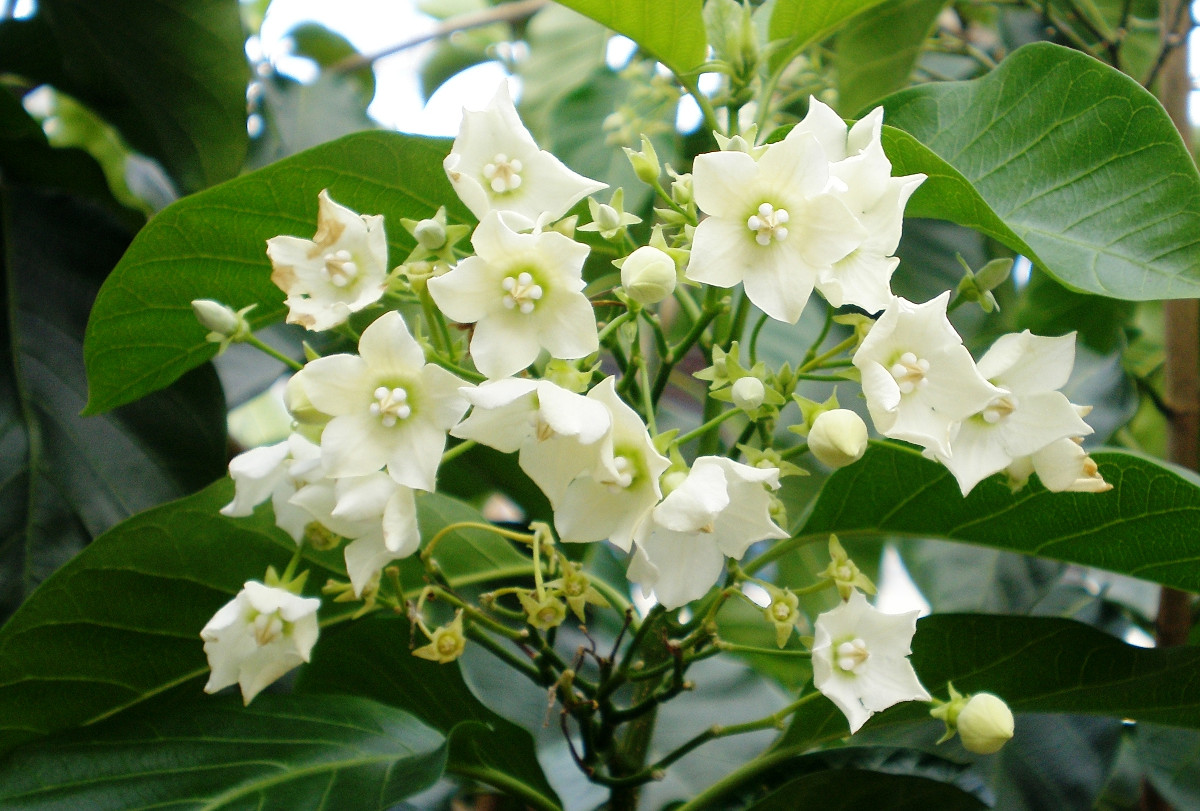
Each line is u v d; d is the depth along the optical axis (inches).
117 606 11.4
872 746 12.8
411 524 10.3
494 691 14.3
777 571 16.1
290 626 10.7
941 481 11.7
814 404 10.4
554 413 9.8
